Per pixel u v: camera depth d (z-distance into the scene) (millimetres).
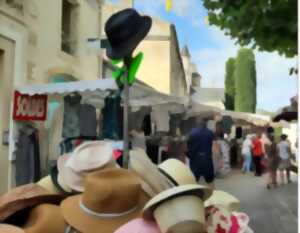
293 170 15234
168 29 25938
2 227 2838
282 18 5598
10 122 8352
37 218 3148
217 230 2887
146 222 2715
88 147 3662
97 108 8984
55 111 9562
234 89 49594
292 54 5711
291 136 23281
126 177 3049
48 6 10164
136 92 9031
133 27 4418
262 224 8531
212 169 10062
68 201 3191
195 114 12289
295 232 7855
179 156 11352
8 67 8531
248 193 12969
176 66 29547
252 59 46750
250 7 5711
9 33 8570
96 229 2934
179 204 2531
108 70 14367
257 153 18031
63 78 10922
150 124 10086
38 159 8562
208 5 6152
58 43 10680
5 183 8227
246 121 20531
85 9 12570
